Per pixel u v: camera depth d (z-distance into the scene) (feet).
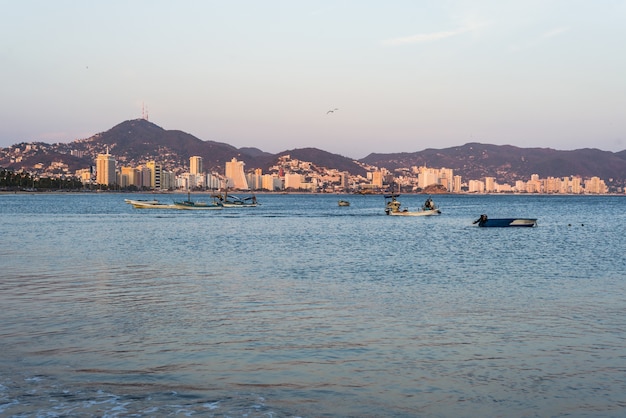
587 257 183.21
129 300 103.60
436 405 54.44
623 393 57.62
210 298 105.60
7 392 56.18
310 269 148.87
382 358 68.44
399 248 215.10
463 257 181.78
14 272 140.77
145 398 55.06
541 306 98.73
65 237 261.24
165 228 338.75
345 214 598.34
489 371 63.93
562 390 58.34
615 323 86.38
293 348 72.38
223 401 54.65
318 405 54.08
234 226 367.86
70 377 60.80
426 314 92.02
